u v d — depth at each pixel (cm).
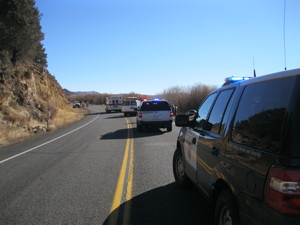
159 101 1639
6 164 843
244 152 283
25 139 1484
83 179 655
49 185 614
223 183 339
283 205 214
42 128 1883
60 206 490
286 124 228
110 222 424
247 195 264
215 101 434
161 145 1137
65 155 962
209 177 379
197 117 523
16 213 463
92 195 544
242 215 271
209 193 375
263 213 235
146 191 563
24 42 2425
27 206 493
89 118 3259
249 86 319
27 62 2788
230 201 299
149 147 1091
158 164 794
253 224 251
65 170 746
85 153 991
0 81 2078
